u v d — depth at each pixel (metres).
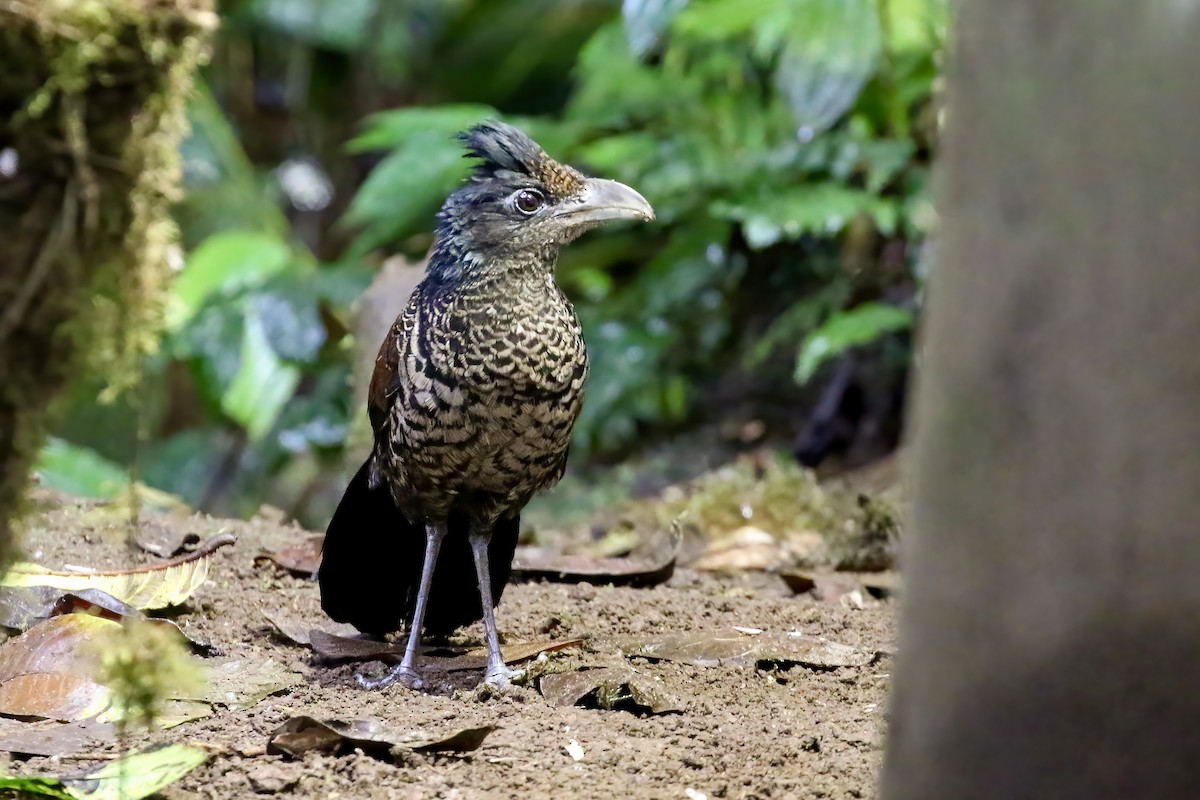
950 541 4.18
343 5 24.05
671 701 7.26
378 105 25.70
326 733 6.23
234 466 19.84
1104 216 3.82
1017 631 4.07
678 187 16.19
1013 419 4.02
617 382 16.34
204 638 8.30
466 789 5.90
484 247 7.54
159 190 5.49
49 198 5.14
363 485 8.35
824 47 14.07
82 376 5.48
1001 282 4.01
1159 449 3.81
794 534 12.10
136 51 5.14
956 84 4.18
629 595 10.16
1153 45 3.72
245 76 25.23
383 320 15.01
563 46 24.42
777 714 7.32
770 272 17.47
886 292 16.09
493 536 8.57
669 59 16.67
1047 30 3.88
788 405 17.34
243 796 5.77
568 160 17.38
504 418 7.55
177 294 16.06
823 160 15.28
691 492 13.12
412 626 8.01
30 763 6.04
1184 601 3.84
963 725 4.20
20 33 4.84
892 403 15.91
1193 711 3.88
